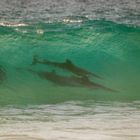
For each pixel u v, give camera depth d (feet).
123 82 214.28
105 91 192.85
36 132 118.42
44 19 288.92
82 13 302.25
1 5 302.86
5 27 275.80
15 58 242.17
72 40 271.08
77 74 217.56
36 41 264.31
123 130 121.29
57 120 137.08
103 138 110.73
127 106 162.40
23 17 291.99
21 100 174.81
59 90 192.13
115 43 274.57
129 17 303.89
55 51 255.70
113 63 250.98
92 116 142.92
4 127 125.80
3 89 193.16
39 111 152.87
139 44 276.00
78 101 172.96
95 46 267.59
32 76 213.87
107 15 303.27
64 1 316.81
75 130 121.29
